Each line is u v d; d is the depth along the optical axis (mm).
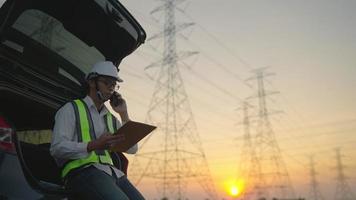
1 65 2957
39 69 3352
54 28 3568
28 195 2439
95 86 3121
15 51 3168
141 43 4363
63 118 2857
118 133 2801
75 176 2842
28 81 3213
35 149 3754
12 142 2463
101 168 2951
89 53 4113
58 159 2945
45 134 4414
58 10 3473
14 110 3928
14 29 3100
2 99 3602
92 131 2973
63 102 3734
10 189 2338
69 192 2842
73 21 3688
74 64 3924
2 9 2898
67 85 3781
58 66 3713
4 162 2369
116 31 3977
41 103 3418
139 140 3033
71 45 3836
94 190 2773
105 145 2727
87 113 2986
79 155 2732
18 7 3004
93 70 3139
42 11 3324
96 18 3764
